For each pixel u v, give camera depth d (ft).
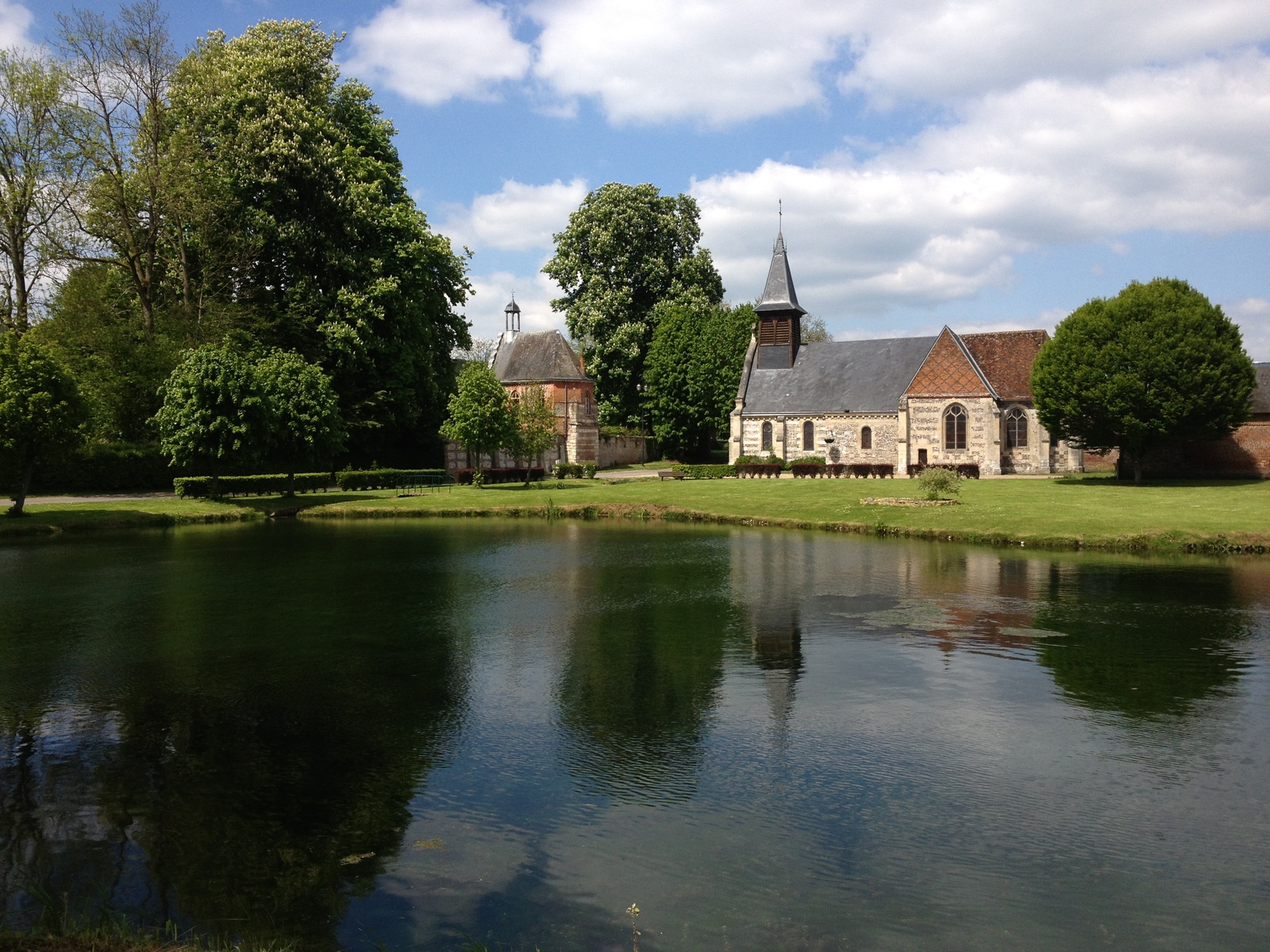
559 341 258.98
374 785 32.58
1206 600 66.08
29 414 116.06
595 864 26.89
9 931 22.62
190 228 160.25
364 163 170.71
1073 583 73.31
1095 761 34.76
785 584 74.13
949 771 33.81
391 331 172.24
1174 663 48.62
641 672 47.34
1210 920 24.02
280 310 164.55
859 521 114.73
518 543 104.22
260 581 76.48
